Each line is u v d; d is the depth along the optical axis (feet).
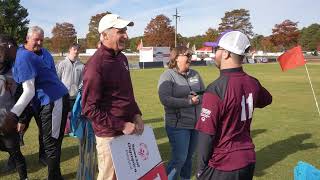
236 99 9.67
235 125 9.84
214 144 9.94
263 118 36.45
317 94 56.44
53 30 312.71
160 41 289.12
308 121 35.09
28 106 16.47
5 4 182.80
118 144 11.80
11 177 18.66
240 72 10.00
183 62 15.76
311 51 331.57
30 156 22.24
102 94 12.26
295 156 23.39
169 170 16.11
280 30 318.45
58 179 17.02
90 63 12.07
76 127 15.02
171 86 15.66
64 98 16.60
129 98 12.87
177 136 15.85
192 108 15.88
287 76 93.30
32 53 15.46
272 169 20.85
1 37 16.19
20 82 15.21
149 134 12.93
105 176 12.84
